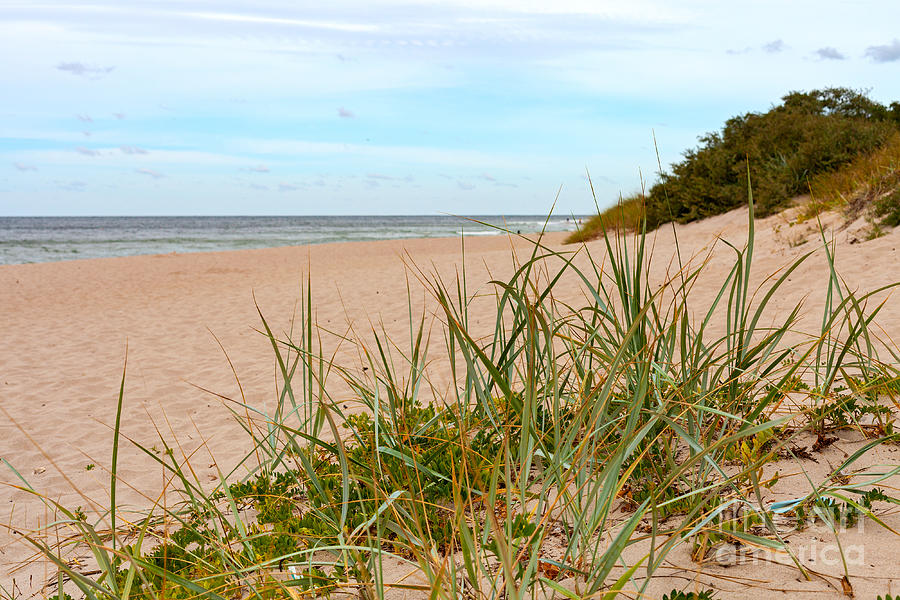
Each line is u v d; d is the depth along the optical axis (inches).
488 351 264.4
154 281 657.0
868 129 517.0
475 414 122.8
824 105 674.8
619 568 79.7
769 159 575.2
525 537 74.5
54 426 230.1
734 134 652.1
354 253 971.3
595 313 113.0
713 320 267.7
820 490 82.7
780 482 96.3
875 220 355.3
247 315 431.5
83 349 357.7
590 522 74.0
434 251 967.0
